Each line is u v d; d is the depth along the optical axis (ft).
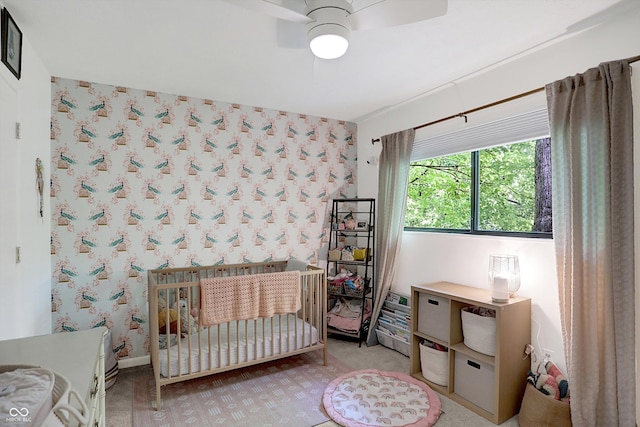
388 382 8.70
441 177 10.85
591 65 6.60
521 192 8.68
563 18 6.20
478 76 8.81
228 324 8.33
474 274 9.03
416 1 4.65
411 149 10.73
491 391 7.30
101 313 9.35
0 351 3.98
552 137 6.84
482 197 9.43
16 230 6.06
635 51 5.99
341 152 13.32
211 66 8.20
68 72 8.53
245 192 11.34
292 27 6.44
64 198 8.90
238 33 6.65
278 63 8.04
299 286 9.33
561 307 6.72
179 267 10.29
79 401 2.77
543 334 7.45
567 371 6.58
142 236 9.84
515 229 8.77
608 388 5.98
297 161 12.33
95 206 9.25
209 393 8.27
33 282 7.16
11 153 5.83
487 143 8.64
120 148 9.54
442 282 9.70
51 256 8.73
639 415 5.92
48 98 8.46
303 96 10.41
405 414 7.29
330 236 12.85
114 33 6.64
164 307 9.46
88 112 9.16
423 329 8.98
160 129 10.05
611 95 6.02
